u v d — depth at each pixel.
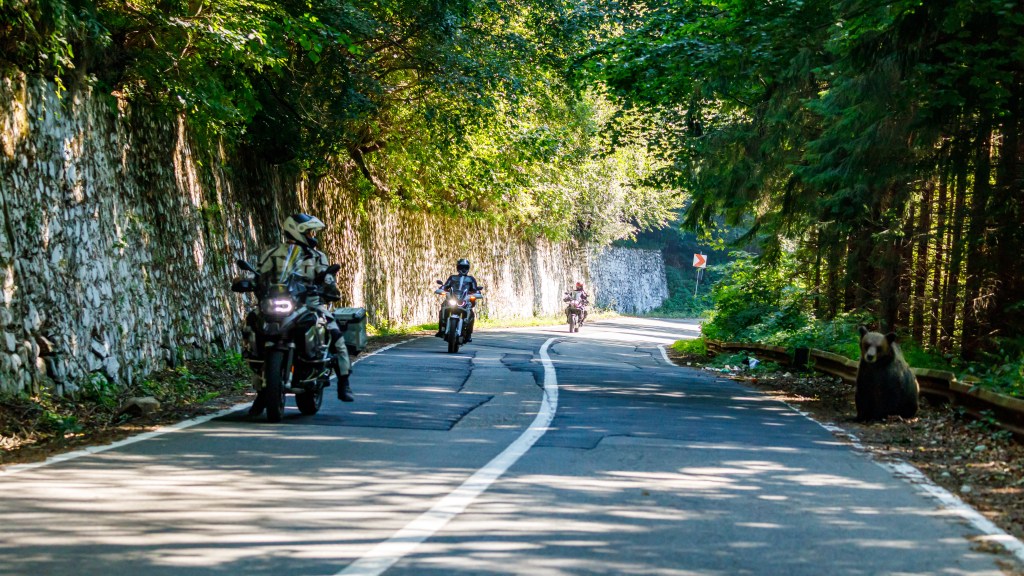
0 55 10.84
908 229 20.42
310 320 10.40
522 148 29.31
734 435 10.45
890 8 13.70
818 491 7.42
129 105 14.78
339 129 23.00
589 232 63.69
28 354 10.49
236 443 8.79
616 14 26.33
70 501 6.30
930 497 7.30
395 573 4.90
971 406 11.24
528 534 5.75
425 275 40.31
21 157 10.91
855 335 21.39
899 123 15.20
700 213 25.84
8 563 4.90
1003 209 15.25
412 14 22.45
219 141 19.20
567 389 15.08
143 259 14.43
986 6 12.76
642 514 6.39
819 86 20.61
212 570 4.88
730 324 28.61
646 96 19.98
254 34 13.74
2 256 10.21
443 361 19.77
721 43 16.75
